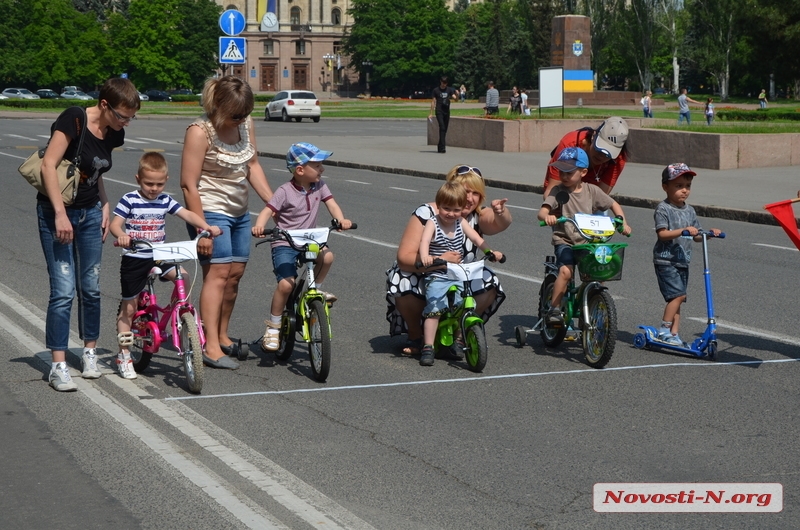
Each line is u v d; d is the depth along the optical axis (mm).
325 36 120312
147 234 6816
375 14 110250
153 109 67188
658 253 7688
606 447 5422
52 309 6504
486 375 7027
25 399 6273
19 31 100250
